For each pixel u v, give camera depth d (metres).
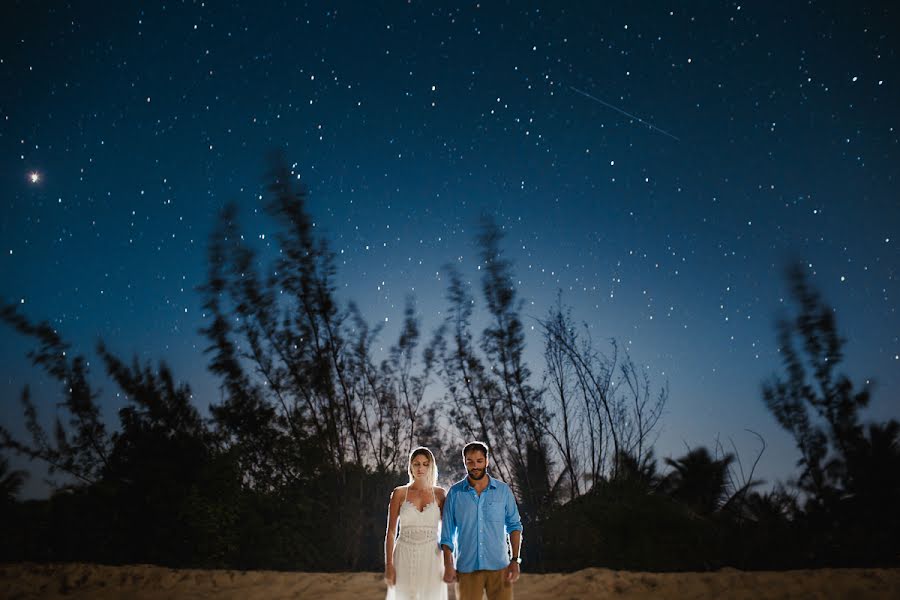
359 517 15.10
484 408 16.30
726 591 8.98
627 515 14.38
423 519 5.27
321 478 15.91
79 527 13.66
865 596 8.40
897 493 15.65
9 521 13.66
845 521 15.53
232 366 15.97
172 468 14.63
